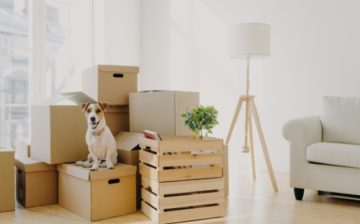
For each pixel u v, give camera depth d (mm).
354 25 3596
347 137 3053
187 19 4582
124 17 4672
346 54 3639
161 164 2283
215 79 4383
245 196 2969
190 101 2789
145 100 2838
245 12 4176
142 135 2670
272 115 4027
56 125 2635
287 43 3938
